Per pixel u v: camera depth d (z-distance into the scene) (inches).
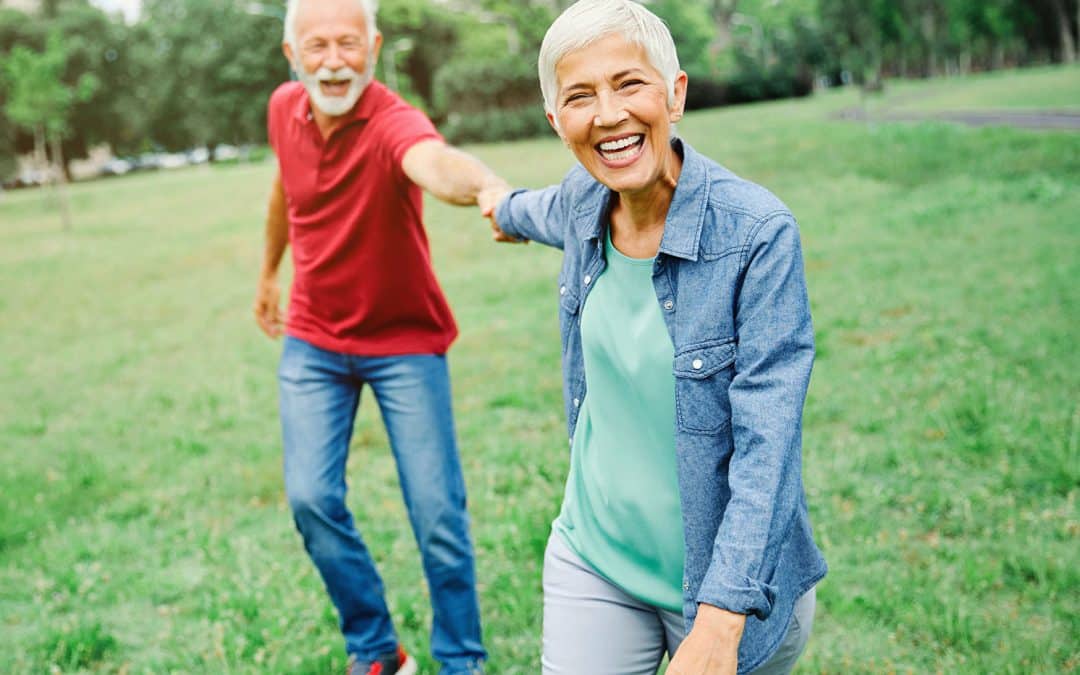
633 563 85.9
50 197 1320.1
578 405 90.4
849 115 1352.1
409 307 125.9
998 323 285.1
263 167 1793.8
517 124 1796.3
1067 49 2568.9
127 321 472.1
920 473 186.7
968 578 145.8
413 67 2551.7
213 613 161.9
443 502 127.8
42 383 354.3
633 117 74.5
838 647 135.2
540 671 137.9
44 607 170.7
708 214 75.7
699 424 77.4
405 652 136.9
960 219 478.3
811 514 175.3
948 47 2682.1
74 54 2495.1
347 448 130.2
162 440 269.1
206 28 2642.7
